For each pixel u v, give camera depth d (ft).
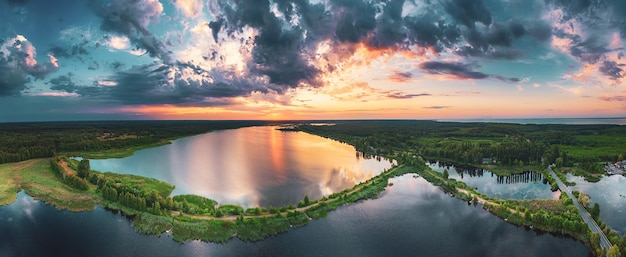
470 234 356.79
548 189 541.34
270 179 589.73
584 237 335.88
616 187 540.11
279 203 451.53
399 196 481.46
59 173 554.87
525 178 628.28
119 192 437.17
